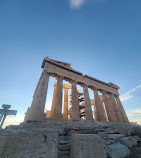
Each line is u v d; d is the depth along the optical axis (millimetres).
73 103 18734
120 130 8789
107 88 28953
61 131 7852
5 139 2850
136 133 8695
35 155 3051
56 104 16250
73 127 9930
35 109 13672
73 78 22109
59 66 21203
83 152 3570
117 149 5504
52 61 20031
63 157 4465
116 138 7184
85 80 24312
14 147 2875
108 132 8969
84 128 10492
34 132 3445
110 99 28016
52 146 3477
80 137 3945
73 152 4066
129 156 5277
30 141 3184
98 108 22000
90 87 25438
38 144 3270
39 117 13195
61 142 5602
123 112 27062
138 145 7059
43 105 14492
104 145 4137
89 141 3908
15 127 7750
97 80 26828
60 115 15453
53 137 3689
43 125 9156
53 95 23750
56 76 20578
